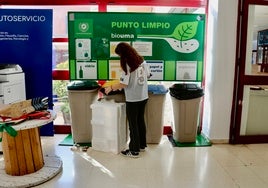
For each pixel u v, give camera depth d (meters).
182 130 3.66
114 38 3.82
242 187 2.55
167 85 4.00
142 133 3.35
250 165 3.03
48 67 3.87
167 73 3.92
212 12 3.66
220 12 3.46
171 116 3.99
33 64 3.86
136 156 3.21
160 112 3.60
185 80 3.95
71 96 3.55
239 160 3.17
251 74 3.62
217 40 3.52
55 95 4.18
